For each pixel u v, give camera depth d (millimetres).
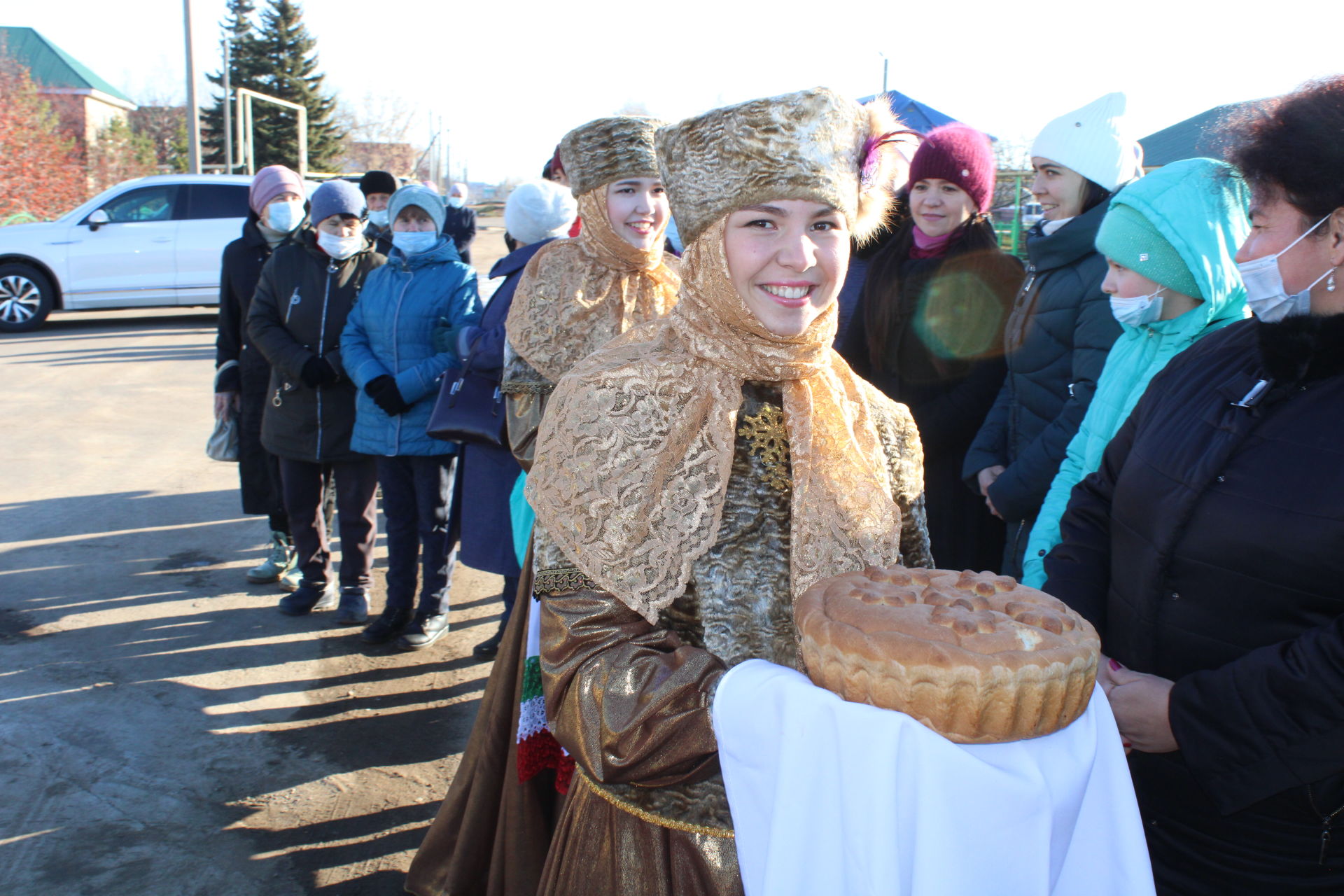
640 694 1237
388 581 4098
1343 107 1415
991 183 3156
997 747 1071
